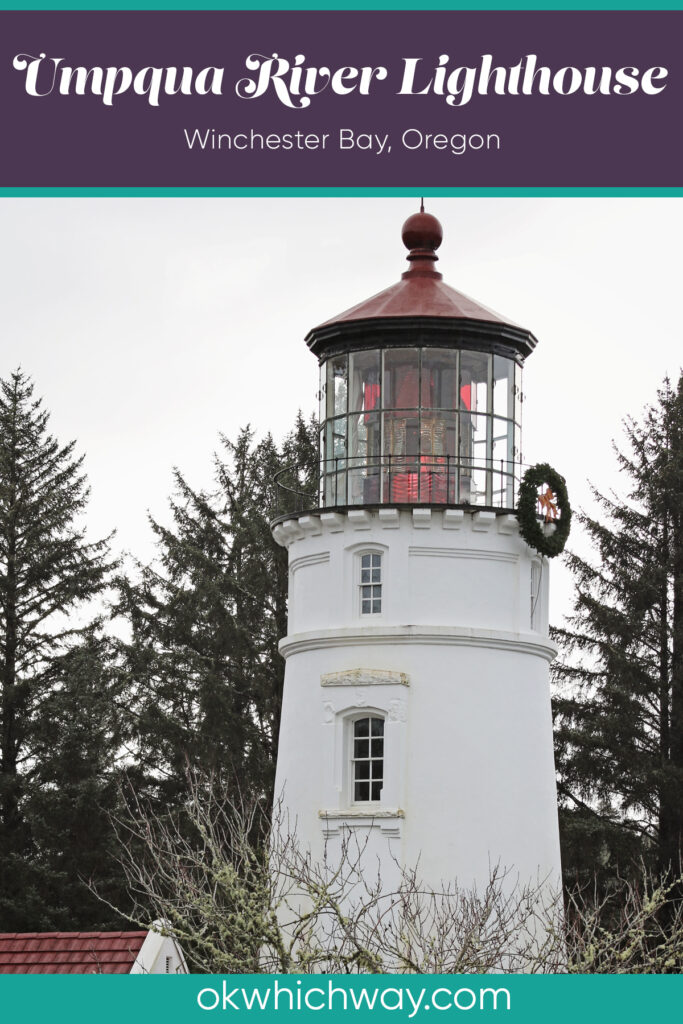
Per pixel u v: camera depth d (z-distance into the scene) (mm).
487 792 33156
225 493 59844
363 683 33500
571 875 47906
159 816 51094
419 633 33406
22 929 48969
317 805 33531
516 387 35469
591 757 50125
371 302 35312
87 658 54562
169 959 30719
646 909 26484
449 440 34469
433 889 32312
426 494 34281
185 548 56750
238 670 55406
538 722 34531
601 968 25688
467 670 33594
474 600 33906
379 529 33969
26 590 57438
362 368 35000
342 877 32656
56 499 58781
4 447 58562
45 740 54031
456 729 33250
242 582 56312
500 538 34281
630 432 53094
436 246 36125
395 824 32688
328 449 35500
